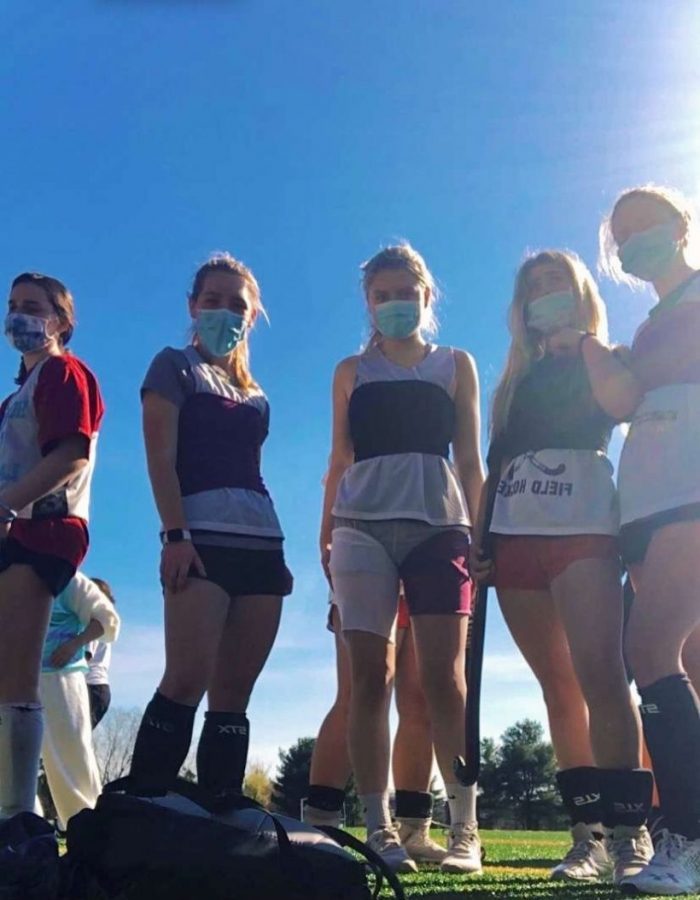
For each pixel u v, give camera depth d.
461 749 3.27
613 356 2.93
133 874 1.75
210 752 2.86
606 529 2.87
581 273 3.25
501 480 3.17
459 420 3.62
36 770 2.75
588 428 3.02
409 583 3.33
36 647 2.80
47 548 2.83
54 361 3.03
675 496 2.55
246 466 3.05
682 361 2.71
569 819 3.12
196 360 3.13
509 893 2.40
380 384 3.49
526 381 3.19
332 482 3.73
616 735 2.72
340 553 3.35
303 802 3.94
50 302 3.19
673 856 2.34
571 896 2.32
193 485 2.94
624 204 3.04
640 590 2.57
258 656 2.95
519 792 32.97
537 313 3.21
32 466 2.98
